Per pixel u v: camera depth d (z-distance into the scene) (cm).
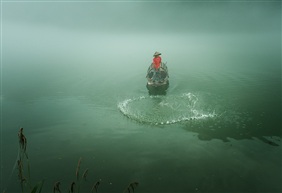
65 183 756
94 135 1077
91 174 800
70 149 962
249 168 798
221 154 887
